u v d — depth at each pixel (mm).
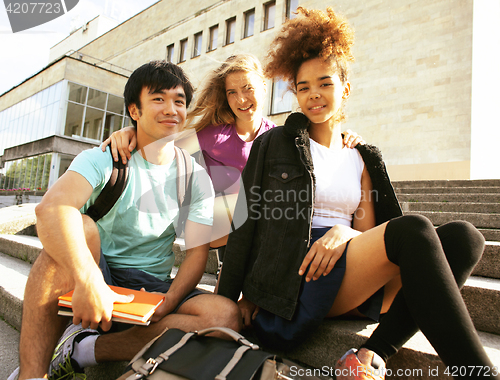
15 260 3254
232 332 1076
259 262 1440
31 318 1174
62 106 16375
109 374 1410
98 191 1425
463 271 1059
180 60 18812
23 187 17812
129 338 1266
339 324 1380
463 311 903
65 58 16688
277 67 1631
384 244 1128
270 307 1352
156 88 1466
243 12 16203
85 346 1282
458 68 10820
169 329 1150
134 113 1558
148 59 20562
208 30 17562
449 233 1107
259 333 1389
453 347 868
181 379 942
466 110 10531
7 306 2146
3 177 19734
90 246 1311
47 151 16281
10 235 3965
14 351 1728
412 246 1022
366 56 12531
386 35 12227
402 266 1033
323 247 1279
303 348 1387
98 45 24516
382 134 11859
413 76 11570
